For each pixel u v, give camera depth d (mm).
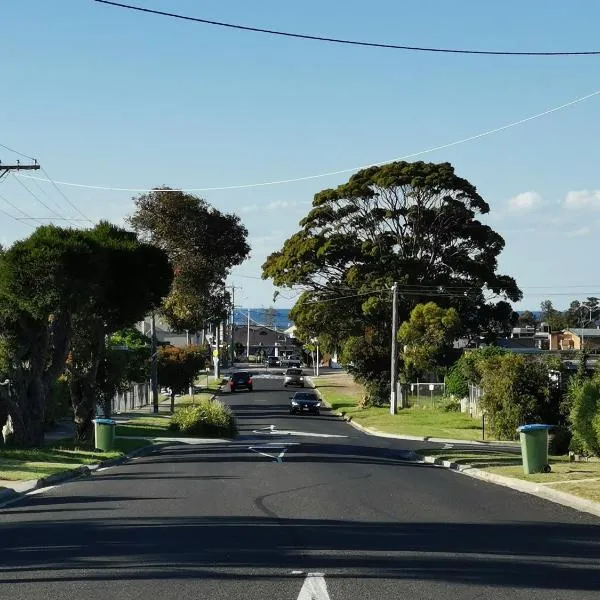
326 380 114125
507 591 9844
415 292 72188
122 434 43625
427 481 23625
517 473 24797
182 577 10594
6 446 32312
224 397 85250
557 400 46438
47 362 35406
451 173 73750
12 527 14922
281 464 28219
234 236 71750
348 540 13266
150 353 66875
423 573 10820
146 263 37156
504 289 76625
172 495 19375
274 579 10445
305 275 76062
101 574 10836
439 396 74562
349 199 75500
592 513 17344
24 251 30391
